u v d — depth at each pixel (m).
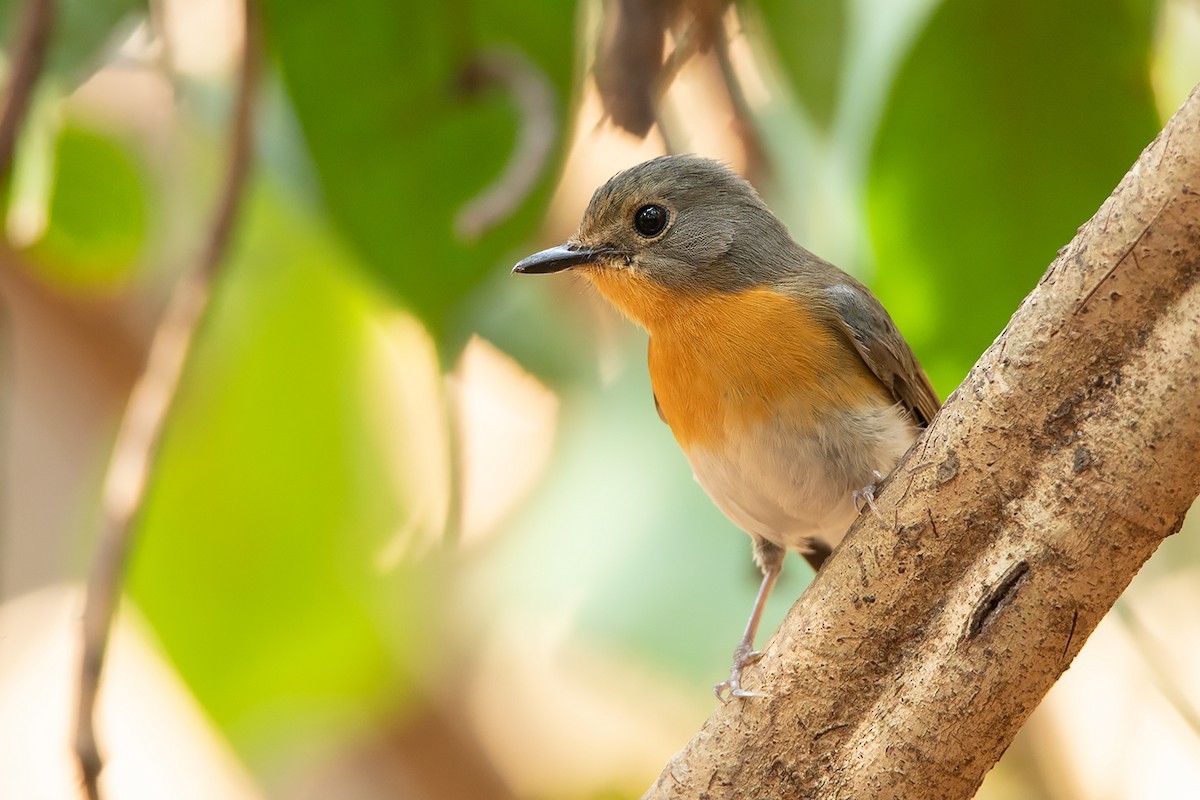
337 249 10.23
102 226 10.95
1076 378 5.52
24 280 12.29
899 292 8.76
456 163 8.72
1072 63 8.38
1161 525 5.45
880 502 6.02
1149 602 11.98
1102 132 8.48
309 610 12.39
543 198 8.24
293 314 12.36
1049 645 5.66
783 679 6.15
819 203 11.45
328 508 12.55
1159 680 9.43
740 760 6.21
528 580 11.58
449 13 8.62
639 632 10.80
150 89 12.07
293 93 8.67
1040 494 5.61
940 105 8.48
